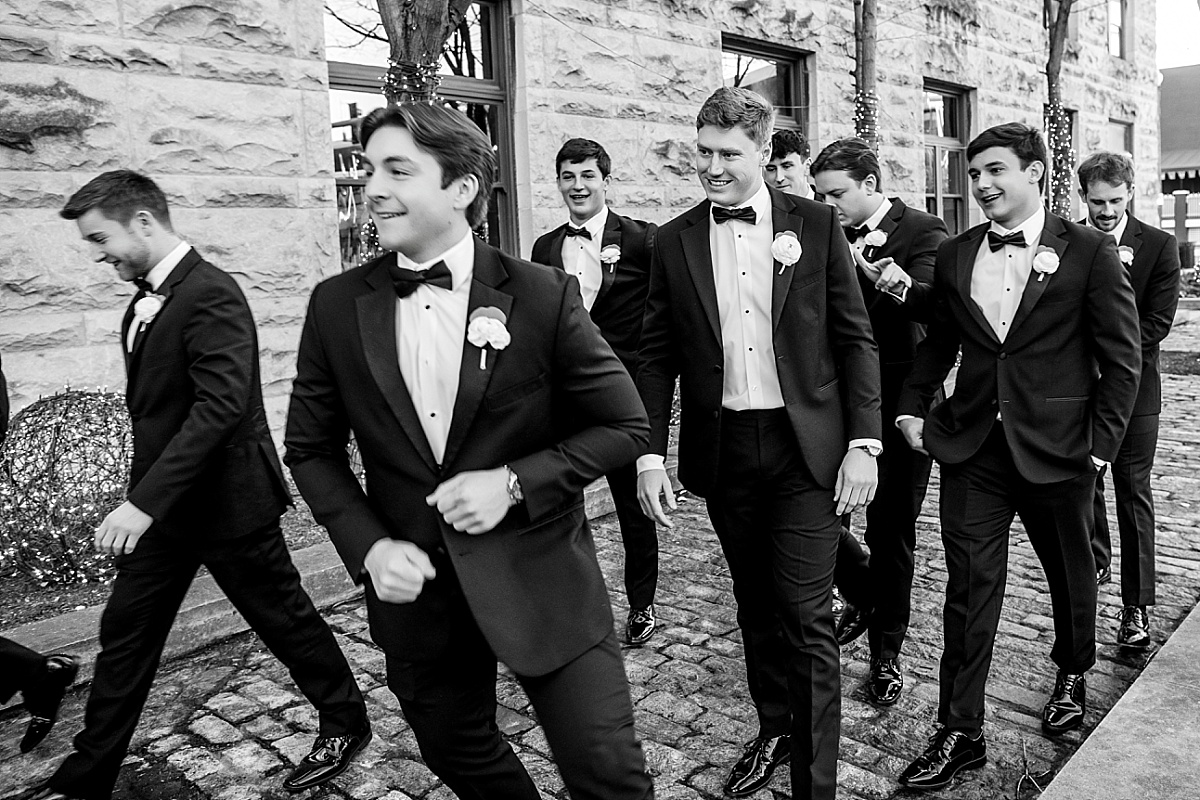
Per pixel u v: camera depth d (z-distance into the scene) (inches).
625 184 325.7
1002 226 120.7
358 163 271.1
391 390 75.9
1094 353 117.0
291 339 242.4
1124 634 150.2
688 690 142.2
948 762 113.9
